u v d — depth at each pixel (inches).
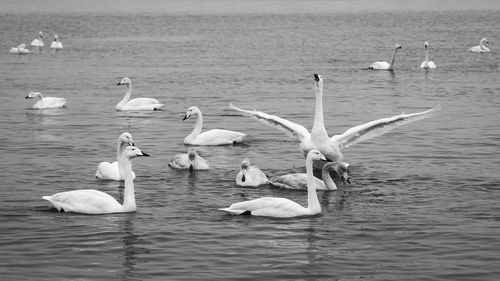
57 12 6673.2
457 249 758.5
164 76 2365.9
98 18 5762.8
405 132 1395.2
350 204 919.0
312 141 1081.4
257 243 773.3
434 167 1109.1
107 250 751.1
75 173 1072.8
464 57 2942.9
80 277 684.1
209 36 4072.3
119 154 1040.8
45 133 1401.3
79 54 3139.8
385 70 2539.4
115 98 1900.8
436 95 1913.1
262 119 1140.5
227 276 687.1
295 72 2468.0
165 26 4911.4
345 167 984.3
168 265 713.6
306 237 793.6
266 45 3521.2
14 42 3804.1
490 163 1127.0
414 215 870.4
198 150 1258.6
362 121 1537.9
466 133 1373.0
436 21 5182.1
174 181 1030.4
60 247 757.9
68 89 2068.2
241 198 945.5
